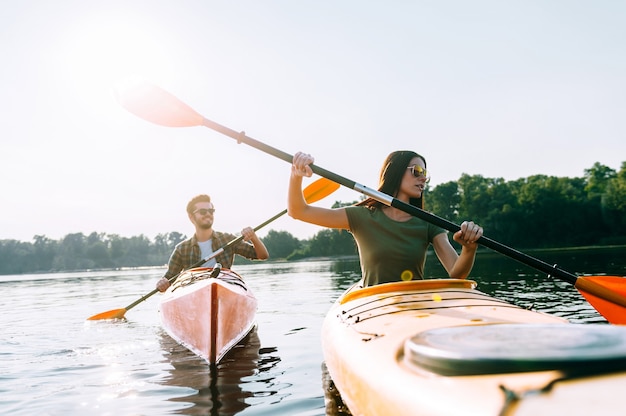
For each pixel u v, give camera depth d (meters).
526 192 62.16
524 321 2.01
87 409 2.75
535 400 1.07
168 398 2.90
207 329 3.93
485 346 1.29
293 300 7.95
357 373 1.90
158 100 3.79
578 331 1.31
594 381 1.08
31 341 4.98
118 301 9.55
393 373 1.58
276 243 96.06
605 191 64.25
